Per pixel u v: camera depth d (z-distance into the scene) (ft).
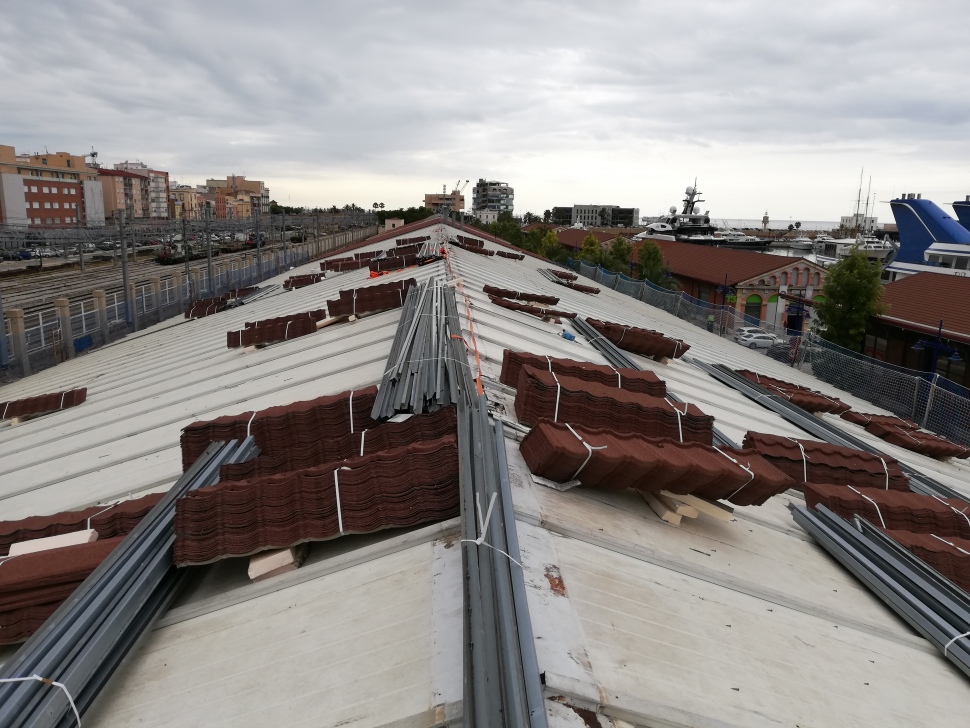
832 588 18.83
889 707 13.25
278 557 15.17
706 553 18.08
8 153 323.37
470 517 13.98
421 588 13.29
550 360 28.81
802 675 13.24
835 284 116.16
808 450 28.58
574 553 15.10
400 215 477.77
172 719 11.18
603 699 10.21
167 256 240.32
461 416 19.79
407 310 35.88
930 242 183.83
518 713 8.96
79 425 37.47
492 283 64.54
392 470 16.43
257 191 625.82
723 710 11.11
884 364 100.83
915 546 20.99
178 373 44.78
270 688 11.42
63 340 89.30
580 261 179.73
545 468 18.34
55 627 12.26
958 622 16.84
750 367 69.72
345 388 28.86
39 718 10.32
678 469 18.25
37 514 24.30
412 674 10.87
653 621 13.33
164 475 25.17
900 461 39.55
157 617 14.15
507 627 10.82
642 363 45.55
